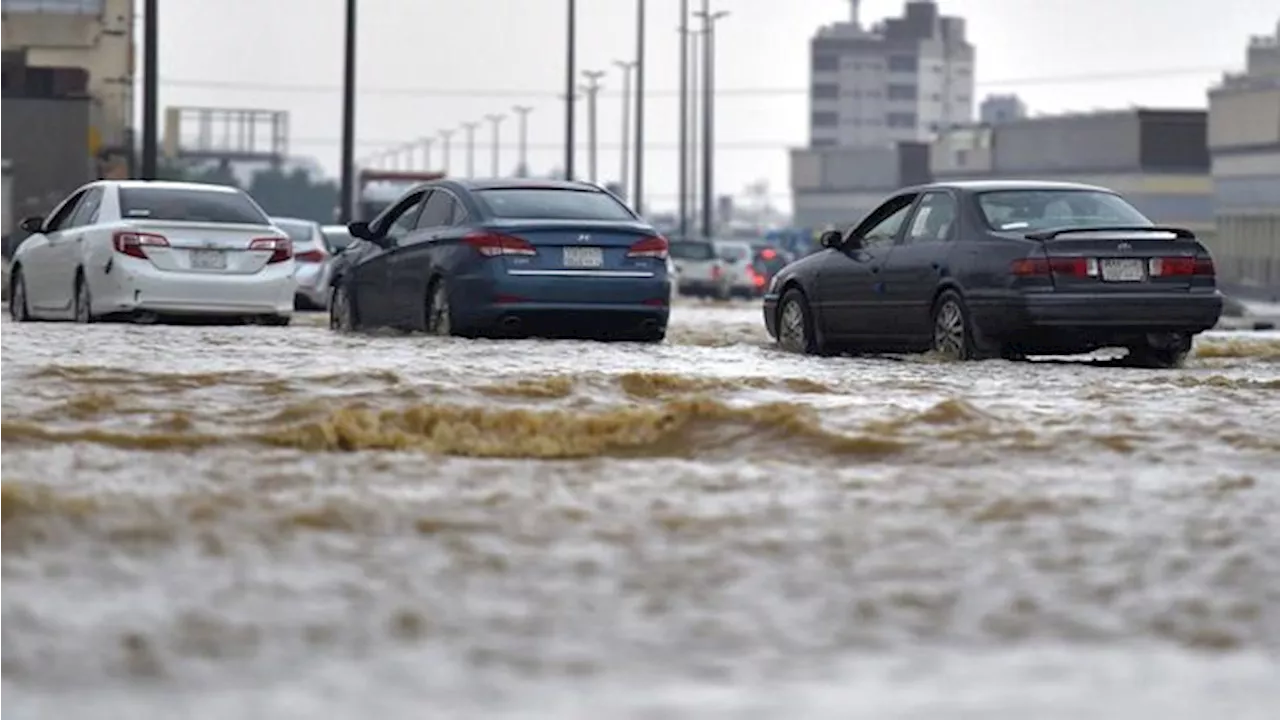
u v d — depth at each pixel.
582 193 51.56
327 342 44.81
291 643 13.65
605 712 11.73
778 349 50.84
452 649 13.57
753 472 21.62
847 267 48.41
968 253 44.66
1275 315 120.12
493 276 48.81
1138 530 17.92
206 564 15.91
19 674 12.79
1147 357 46.28
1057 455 23.22
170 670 12.91
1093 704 12.05
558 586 15.52
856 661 13.42
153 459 21.88
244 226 56.69
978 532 17.88
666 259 50.44
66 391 29.61
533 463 22.25
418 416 25.27
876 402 30.03
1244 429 25.81
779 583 15.73
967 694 12.34
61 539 16.66
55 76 183.38
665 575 15.95
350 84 122.81
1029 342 44.19
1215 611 14.98
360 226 54.44
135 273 55.31
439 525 17.78
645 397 30.77
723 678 12.88
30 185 163.25
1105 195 46.22
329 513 18.06
